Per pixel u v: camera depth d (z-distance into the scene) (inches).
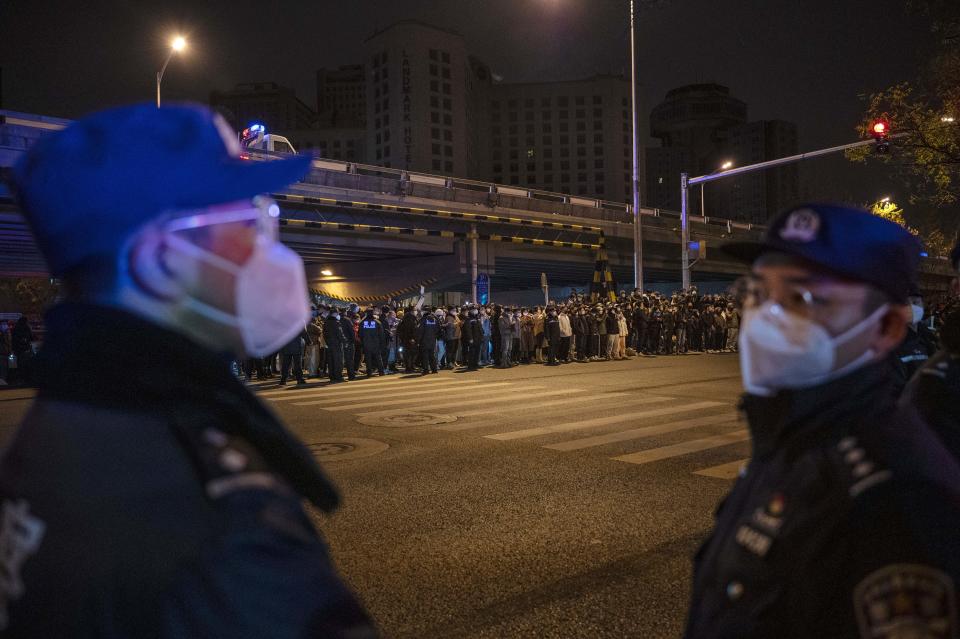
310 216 1190.3
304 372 732.0
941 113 729.0
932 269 1235.9
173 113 34.8
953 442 72.1
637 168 1078.4
